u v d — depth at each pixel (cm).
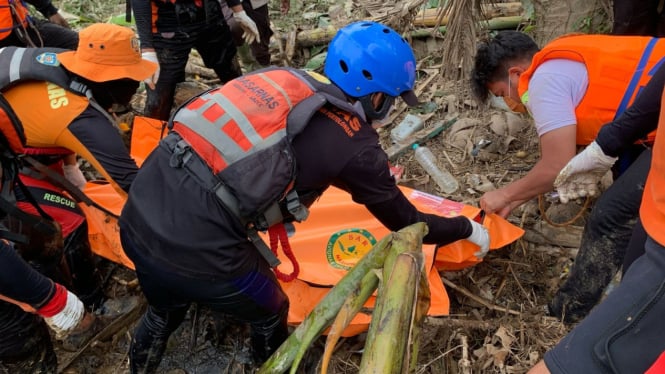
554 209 317
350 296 165
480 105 323
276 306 212
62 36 382
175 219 181
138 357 234
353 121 186
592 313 160
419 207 297
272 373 188
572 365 154
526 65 255
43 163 251
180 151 181
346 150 182
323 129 181
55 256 247
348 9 529
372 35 193
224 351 270
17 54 232
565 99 239
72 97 227
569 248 300
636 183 215
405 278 147
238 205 179
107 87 236
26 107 226
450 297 287
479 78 271
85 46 226
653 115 201
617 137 213
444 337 260
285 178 174
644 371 145
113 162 230
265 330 220
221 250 183
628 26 325
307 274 263
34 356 238
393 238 164
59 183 256
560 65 240
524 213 318
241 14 399
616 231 225
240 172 173
